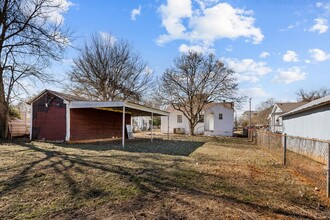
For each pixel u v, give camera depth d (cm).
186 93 2673
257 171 652
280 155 907
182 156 907
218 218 318
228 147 1363
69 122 1350
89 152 928
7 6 1333
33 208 337
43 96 1419
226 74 2614
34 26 1392
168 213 331
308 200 413
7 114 1530
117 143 1438
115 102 1232
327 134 888
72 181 477
